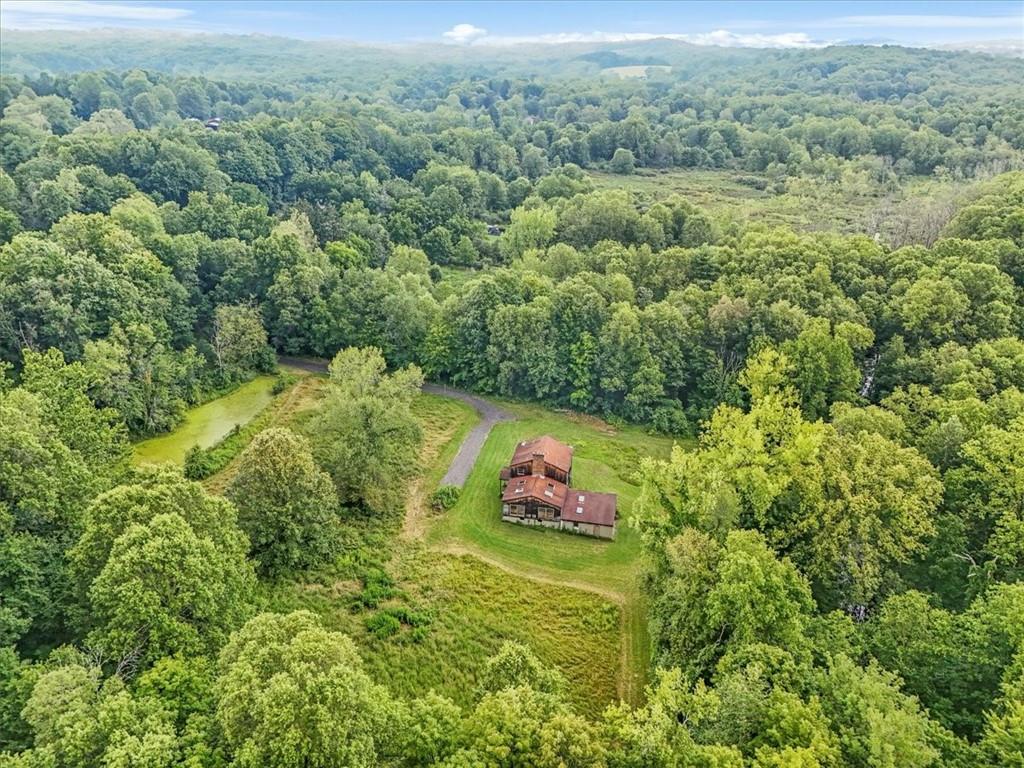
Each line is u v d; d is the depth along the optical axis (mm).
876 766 28656
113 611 35969
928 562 50344
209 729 30531
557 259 106125
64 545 44094
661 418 83375
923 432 59906
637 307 90125
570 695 46438
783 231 101438
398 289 98125
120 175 118562
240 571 44656
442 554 60875
